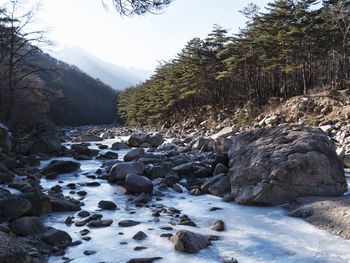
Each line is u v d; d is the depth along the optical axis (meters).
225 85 47.25
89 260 4.05
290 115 27.11
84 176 10.35
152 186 8.08
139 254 4.23
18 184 7.29
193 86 48.66
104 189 8.55
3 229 4.66
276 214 6.17
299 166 6.88
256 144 8.15
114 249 4.42
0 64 24.27
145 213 6.36
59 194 7.59
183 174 10.08
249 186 7.18
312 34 31.56
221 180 8.39
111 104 181.38
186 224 5.59
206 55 44.28
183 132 36.16
